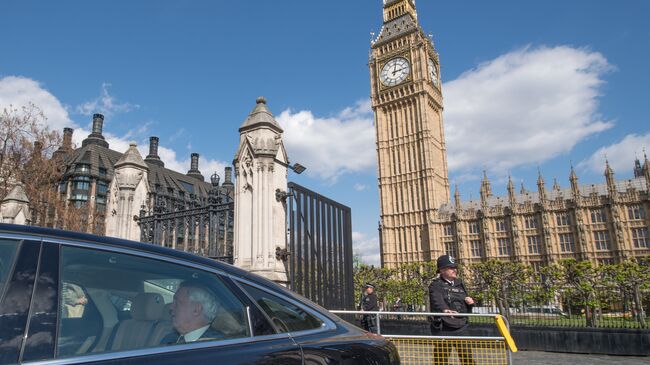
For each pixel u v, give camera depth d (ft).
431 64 263.08
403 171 246.27
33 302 5.58
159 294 7.12
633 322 46.52
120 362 5.83
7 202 50.70
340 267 29.84
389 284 135.13
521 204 215.31
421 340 21.75
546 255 202.49
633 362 36.04
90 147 244.01
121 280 6.74
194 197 33.27
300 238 26.55
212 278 7.83
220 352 6.81
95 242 6.70
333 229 30.07
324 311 9.57
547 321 48.75
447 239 231.09
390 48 265.13
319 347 8.22
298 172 28.86
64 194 217.56
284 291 8.99
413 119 247.70
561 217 204.23
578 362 36.22
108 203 36.04
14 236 5.95
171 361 6.23
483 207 221.66
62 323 5.74
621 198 192.13
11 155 91.97
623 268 92.32
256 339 7.51
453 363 20.75
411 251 235.20
